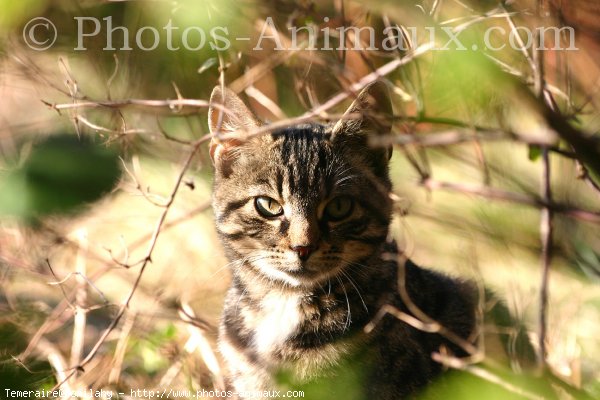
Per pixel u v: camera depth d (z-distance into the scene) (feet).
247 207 18.61
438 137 12.30
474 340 17.69
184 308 23.02
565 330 20.71
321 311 18.25
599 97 17.06
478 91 14.52
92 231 27.71
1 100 26.63
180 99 18.94
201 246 26.89
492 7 17.26
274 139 18.71
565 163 17.48
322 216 18.08
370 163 18.93
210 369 21.07
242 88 22.65
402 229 23.66
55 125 22.09
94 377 21.12
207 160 26.86
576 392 13.50
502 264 21.89
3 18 14.60
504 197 13.24
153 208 28.43
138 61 24.85
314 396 17.89
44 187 11.87
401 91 17.66
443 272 22.56
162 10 22.86
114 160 12.48
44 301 24.25
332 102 18.58
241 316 19.13
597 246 16.99
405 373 17.95
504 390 13.55
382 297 18.21
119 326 22.95
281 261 18.11
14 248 24.34
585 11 15.79
